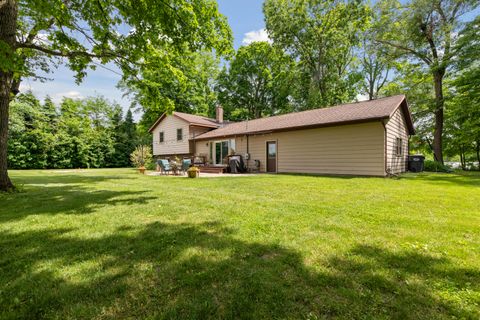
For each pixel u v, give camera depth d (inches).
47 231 117.0
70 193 230.7
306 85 899.4
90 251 93.7
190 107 1008.2
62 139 871.1
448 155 757.9
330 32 748.6
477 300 62.0
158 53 285.9
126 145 1111.6
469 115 558.9
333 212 147.9
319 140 450.0
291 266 80.3
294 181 313.9
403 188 246.2
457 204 168.1
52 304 62.2
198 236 108.7
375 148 380.8
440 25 559.2
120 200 193.6
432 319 55.4
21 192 237.6
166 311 58.9
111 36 250.4
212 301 62.6
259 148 557.6
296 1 769.6
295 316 56.8
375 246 95.2
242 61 1064.2
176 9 228.2
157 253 91.2
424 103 629.3
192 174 403.9
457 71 544.4
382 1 653.3
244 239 104.4
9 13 212.4
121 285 70.0
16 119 663.8
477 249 92.0
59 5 206.4
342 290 66.2
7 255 90.4
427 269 77.1
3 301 63.5
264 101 1144.2
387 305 60.1
